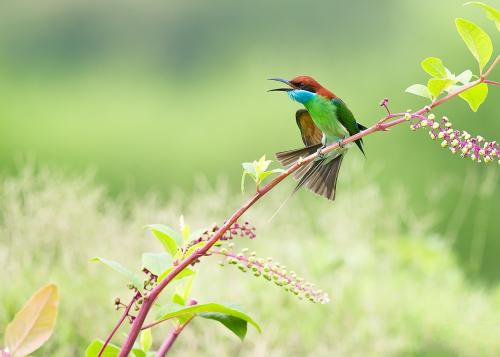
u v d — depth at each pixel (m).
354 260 11.55
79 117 33.66
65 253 10.10
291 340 9.60
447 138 4.04
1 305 9.12
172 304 4.00
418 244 12.73
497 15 4.18
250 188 13.30
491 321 11.05
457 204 21.70
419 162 26.58
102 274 10.03
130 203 11.96
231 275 10.52
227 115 34.38
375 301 10.62
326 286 10.55
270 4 39.78
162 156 31.34
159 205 11.81
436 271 12.52
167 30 40.22
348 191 13.01
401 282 11.57
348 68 36.53
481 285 13.38
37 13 40.78
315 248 11.56
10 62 38.91
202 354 9.02
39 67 39.31
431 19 35.00
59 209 10.54
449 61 33.38
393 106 33.81
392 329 10.35
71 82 38.94
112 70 39.38
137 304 4.02
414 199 23.80
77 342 9.03
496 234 21.00
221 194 11.88
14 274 9.67
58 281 9.77
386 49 36.12
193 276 4.59
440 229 21.44
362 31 37.69
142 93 37.47
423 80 33.91
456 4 34.28
